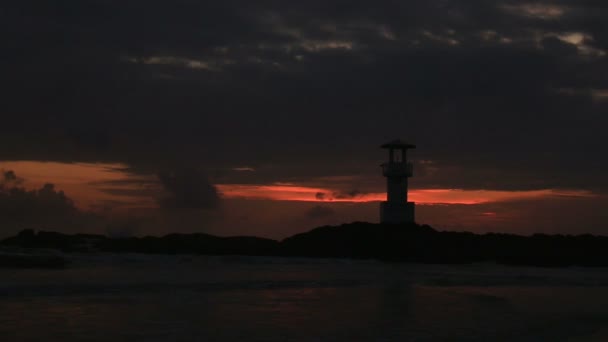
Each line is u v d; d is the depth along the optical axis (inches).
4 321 917.8
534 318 1076.5
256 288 1515.7
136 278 1717.5
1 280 1520.7
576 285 1820.9
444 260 2842.0
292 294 1393.9
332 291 1476.4
